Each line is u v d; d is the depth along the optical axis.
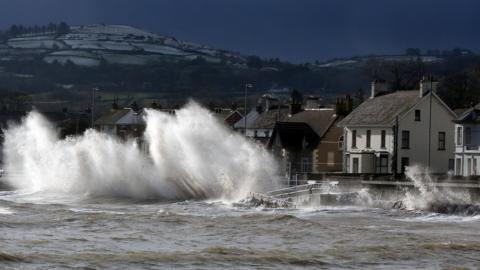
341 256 91.25
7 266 78.31
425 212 143.50
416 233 113.62
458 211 141.62
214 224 120.12
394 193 157.12
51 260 82.06
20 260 81.31
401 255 93.00
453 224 126.00
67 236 103.06
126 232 109.56
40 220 121.19
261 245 99.50
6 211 135.62
